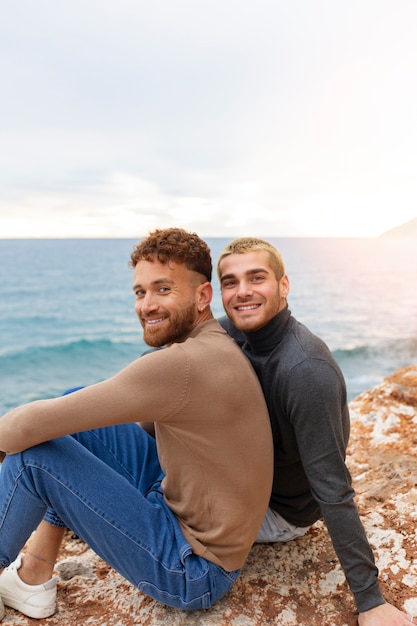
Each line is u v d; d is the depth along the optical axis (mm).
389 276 38844
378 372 16531
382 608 1688
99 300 30859
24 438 1634
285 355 1794
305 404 1704
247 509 1770
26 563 1912
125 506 1748
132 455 2137
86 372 18812
